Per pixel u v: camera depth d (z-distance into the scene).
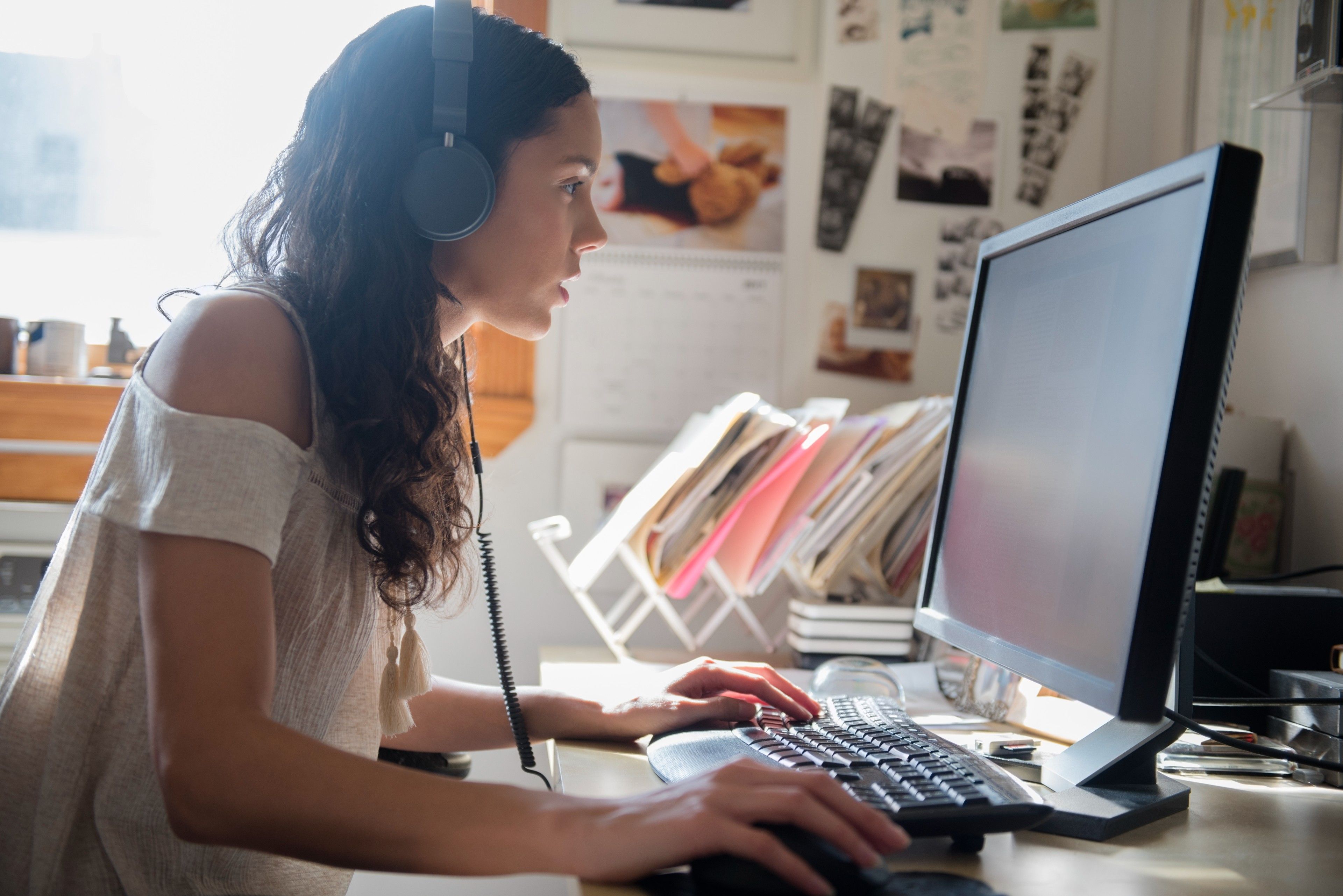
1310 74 1.09
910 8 1.71
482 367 1.64
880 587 1.51
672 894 0.50
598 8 1.67
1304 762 0.78
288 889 0.77
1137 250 0.67
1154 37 1.72
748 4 1.69
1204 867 0.59
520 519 1.66
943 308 1.71
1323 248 1.25
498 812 0.52
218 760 0.52
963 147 1.72
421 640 0.86
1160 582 0.58
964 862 0.58
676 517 1.32
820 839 0.49
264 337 0.67
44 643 0.72
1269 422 1.32
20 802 0.70
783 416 1.32
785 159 1.71
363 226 0.77
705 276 1.69
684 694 0.89
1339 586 1.21
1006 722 1.00
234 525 0.59
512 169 0.82
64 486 1.52
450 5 0.78
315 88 0.84
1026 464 0.79
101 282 1.67
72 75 1.65
